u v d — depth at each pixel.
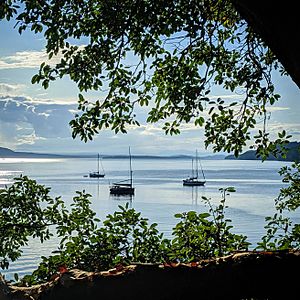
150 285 4.69
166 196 82.19
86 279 4.72
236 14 7.13
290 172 10.00
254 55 7.48
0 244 7.45
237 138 7.48
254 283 4.74
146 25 6.42
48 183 125.00
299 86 3.78
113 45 6.72
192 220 6.76
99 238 6.80
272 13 3.65
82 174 190.25
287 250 5.09
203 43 7.14
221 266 4.83
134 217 6.92
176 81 7.15
